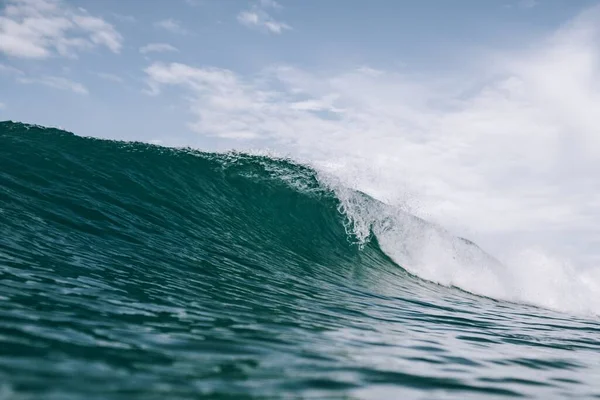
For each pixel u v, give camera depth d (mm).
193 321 3697
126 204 8188
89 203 7527
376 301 6609
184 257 6559
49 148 9688
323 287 6961
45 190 7469
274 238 9711
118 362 2516
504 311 7922
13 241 5176
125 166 10102
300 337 3717
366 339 4039
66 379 2178
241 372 2652
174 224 8156
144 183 9562
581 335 6094
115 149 10891
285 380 2627
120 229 6906
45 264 4676
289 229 10500
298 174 12852
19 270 4270
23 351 2453
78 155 9789
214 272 6172
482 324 6023
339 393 2543
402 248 11375
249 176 12164
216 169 11836
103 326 3146
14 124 11180
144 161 10727
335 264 9352
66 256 5160
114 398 2041
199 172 11398
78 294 3887
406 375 3072
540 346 4914
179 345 2998
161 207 8742
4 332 2699
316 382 2674
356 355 3402
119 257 5707
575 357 4484
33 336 2707
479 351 4215
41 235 5676
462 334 5062
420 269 10727
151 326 3354
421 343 4223
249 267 7121
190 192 10125
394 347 3883
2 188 6965
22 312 3135
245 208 10617
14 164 8250
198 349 2977
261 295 5406
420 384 2926
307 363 3018
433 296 8320
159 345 2939
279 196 11703
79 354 2541
